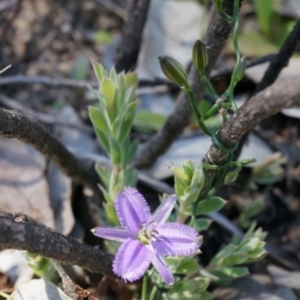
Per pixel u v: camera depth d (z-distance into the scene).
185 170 0.25
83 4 0.45
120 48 0.35
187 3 0.42
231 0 0.26
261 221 0.36
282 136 0.39
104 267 0.25
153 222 0.23
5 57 0.42
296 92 0.20
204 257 0.33
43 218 0.31
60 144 0.29
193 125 0.37
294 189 0.37
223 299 0.31
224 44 0.28
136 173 0.31
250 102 0.22
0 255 0.31
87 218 0.32
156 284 0.27
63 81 0.37
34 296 0.26
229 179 0.25
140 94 0.39
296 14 0.42
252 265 0.32
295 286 0.32
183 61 0.40
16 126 0.25
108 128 0.29
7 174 0.33
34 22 0.44
